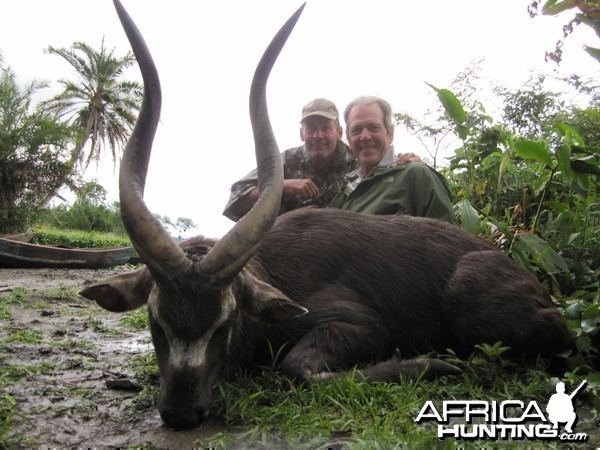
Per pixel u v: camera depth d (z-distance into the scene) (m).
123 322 2.20
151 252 1.03
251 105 1.22
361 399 1.10
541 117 4.15
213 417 1.08
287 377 1.20
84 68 14.62
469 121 2.16
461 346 1.39
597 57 1.20
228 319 1.08
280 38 1.18
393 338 1.41
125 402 1.21
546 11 1.20
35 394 1.27
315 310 1.32
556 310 1.35
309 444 0.93
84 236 9.72
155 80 1.16
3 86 9.60
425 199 1.71
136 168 1.12
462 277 1.37
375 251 1.42
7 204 9.45
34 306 2.61
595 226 1.99
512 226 2.00
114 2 1.13
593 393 1.11
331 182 2.31
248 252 1.07
